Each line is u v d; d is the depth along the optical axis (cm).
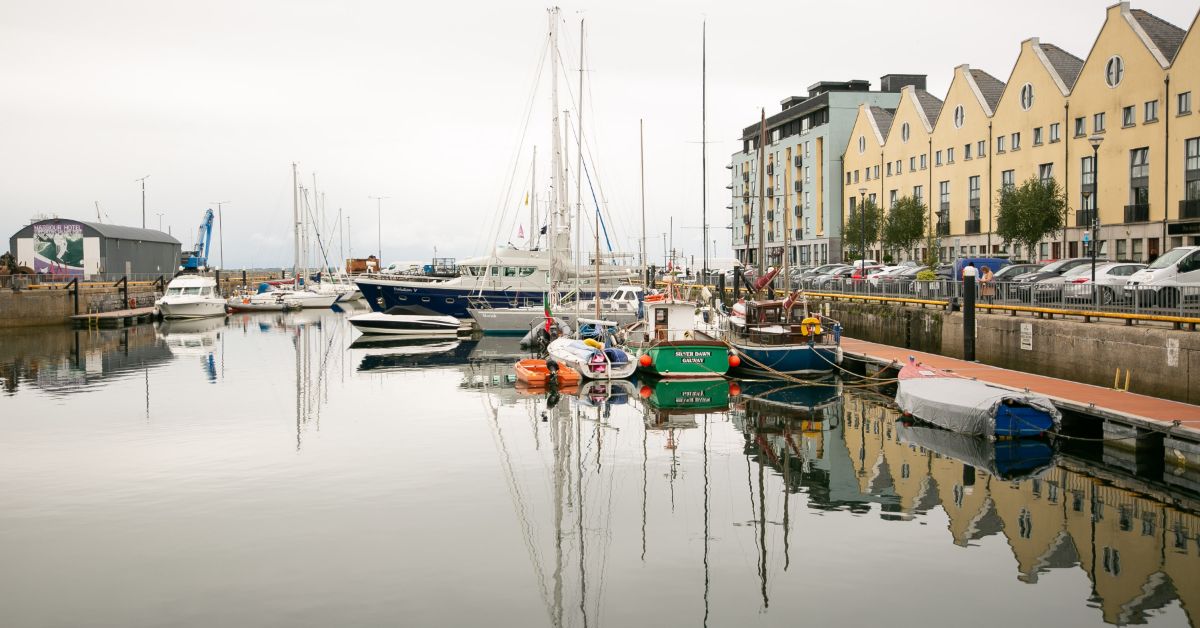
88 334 5462
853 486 1731
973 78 6091
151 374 3497
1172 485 1697
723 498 1664
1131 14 4447
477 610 1157
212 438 2214
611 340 3562
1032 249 4888
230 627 1110
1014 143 5475
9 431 2312
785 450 2052
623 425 2372
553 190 4625
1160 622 1108
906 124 7019
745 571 1286
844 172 8250
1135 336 2150
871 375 3062
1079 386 2288
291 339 5134
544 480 1802
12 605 1180
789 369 3125
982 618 1120
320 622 1123
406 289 5591
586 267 5316
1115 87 4531
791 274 5788
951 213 6309
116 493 1698
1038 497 1627
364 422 2428
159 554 1363
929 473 1809
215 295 7350
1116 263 3033
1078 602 1166
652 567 1308
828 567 1298
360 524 1508
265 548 1388
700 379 3175
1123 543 1378
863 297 3959
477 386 3139
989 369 2688
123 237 8356
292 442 2162
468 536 1448
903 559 1327
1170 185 4169
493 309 5181
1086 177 4800
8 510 1589
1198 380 1947
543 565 1318
